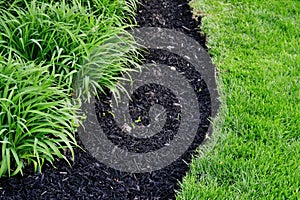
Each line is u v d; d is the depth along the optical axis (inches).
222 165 97.7
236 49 123.6
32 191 90.2
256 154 99.7
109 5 117.1
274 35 128.3
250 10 135.5
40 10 105.0
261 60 120.8
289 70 118.5
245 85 114.3
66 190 91.4
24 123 91.0
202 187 93.7
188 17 131.4
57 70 103.3
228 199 92.7
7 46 101.3
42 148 91.4
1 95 92.4
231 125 105.5
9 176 89.5
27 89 91.9
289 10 136.9
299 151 101.6
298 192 94.7
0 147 91.2
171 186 94.8
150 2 133.1
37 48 104.7
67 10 107.6
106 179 94.2
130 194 92.8
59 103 98.0
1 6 108.3
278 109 109.1
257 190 94.5
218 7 136.0
